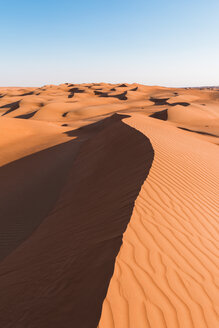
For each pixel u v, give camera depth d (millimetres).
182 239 4105
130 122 14492
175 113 36750
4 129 21500
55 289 3217
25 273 4051
